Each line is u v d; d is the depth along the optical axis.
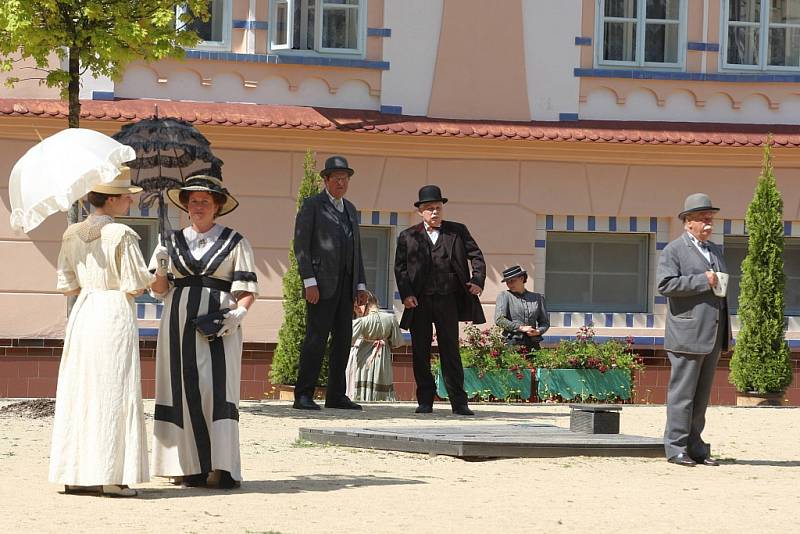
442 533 9.78
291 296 23.25
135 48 17.50
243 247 11.53
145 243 24.88
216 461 11.38
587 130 25.70
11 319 24.19
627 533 10.11
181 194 11.60
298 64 25.27
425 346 19.03
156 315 24.55
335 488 11.83
